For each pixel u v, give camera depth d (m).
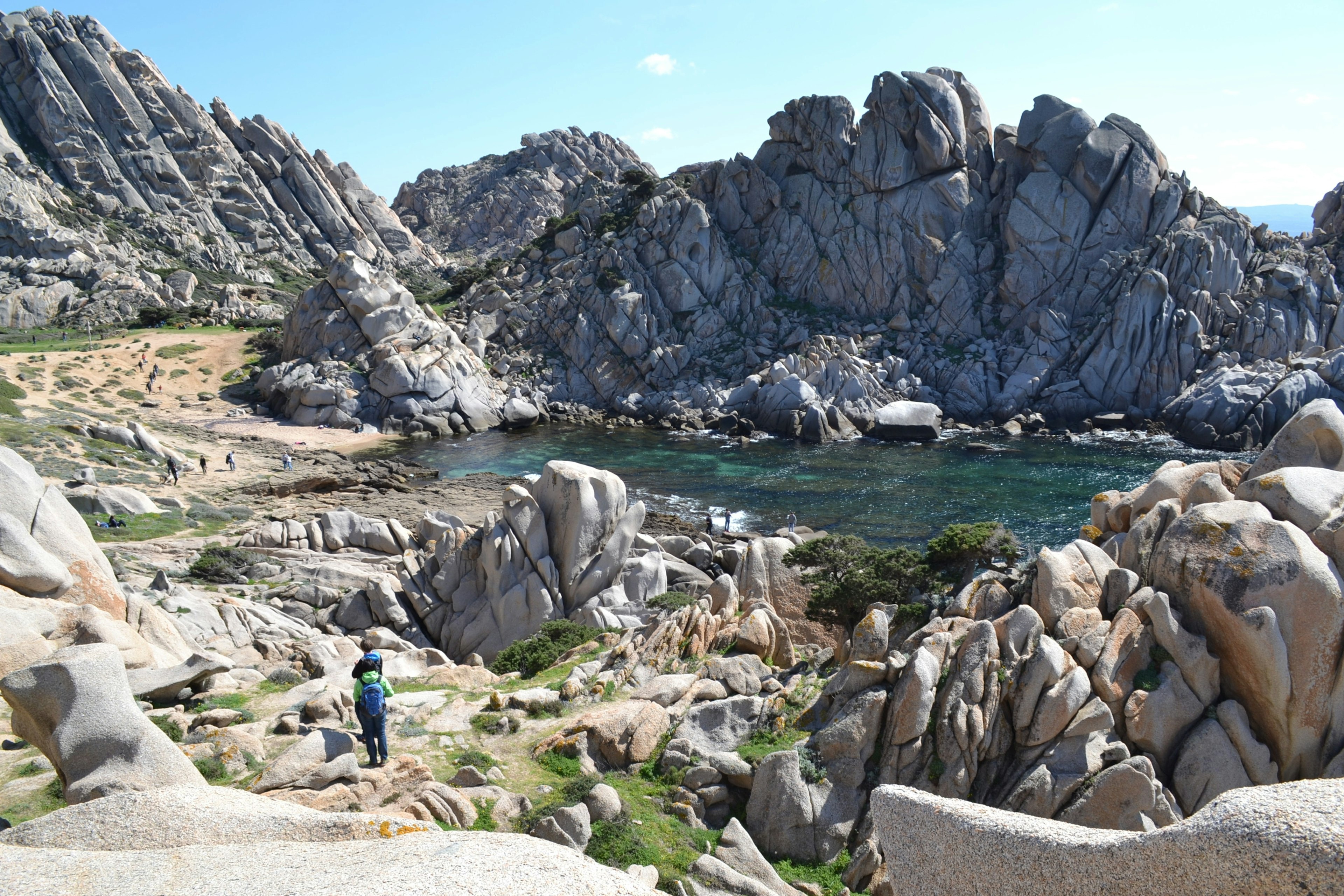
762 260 111.31
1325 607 16.19
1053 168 99.12
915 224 104.75
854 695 17.59
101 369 95.81
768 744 17.67
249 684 20.11
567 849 5.46
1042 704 16.58
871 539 53.38
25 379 84.62
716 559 40.91
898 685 17.06
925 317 102.25
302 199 187.38
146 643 19.45
